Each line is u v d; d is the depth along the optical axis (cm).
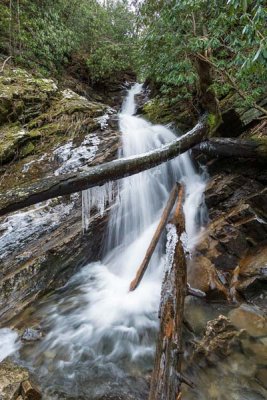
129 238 470
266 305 307
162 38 491
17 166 510
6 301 339
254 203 407
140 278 351
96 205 433
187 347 273
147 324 321
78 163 497
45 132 580
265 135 482
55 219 442
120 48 1055
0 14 802
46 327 319
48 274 377
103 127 605
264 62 228
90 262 433
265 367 244
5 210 301
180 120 703
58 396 238
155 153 405
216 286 326
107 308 347
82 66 1180
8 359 274
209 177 518
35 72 843
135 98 1157
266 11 225
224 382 241
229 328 275
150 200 501
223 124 525
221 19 351
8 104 600
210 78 486
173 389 188
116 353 287
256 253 359
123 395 240
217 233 387
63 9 1018
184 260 309
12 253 397
